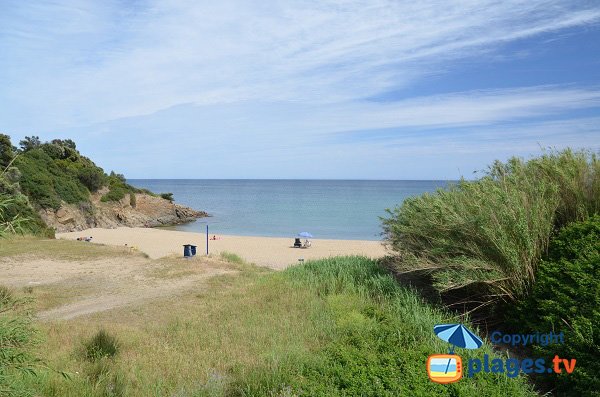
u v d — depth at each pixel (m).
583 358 4.95
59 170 52.09
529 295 6.56
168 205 61.53
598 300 5.33
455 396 4.72
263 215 64.62
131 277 15.36
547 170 8.12
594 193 7.49
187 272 15.88
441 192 9.86
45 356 6.36
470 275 7.19
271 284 11.88
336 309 8.61
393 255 12.11
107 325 8.92
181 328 8.34
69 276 15.68
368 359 5.71
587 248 6.23
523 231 6.80
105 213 53.25
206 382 5.70
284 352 6.36
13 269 16.98
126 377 5.88
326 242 34.34
